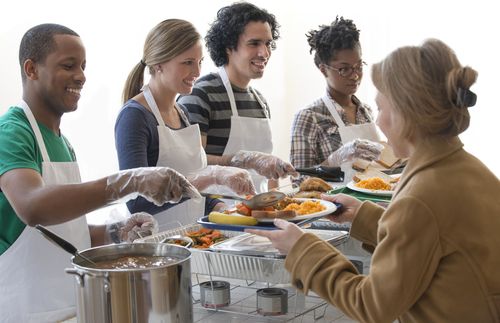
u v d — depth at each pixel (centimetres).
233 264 146
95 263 131
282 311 146
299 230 131
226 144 285
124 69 335
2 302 182
